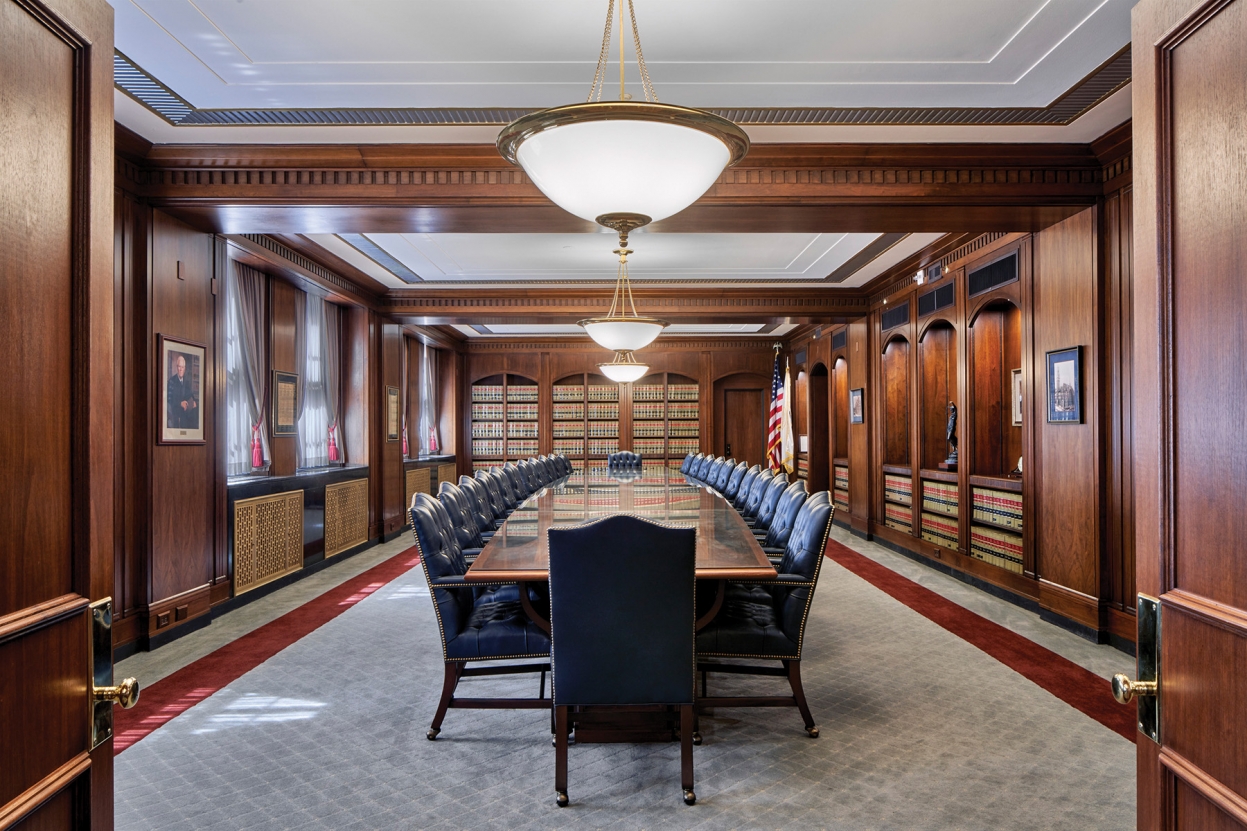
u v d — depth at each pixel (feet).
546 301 27.81
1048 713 10.34
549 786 8.23
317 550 21.58
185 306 15.11
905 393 26.22
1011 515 17.60
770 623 9.91
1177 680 3.67
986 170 13.87
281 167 13.52
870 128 12.76
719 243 20.79
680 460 41.60
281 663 12.76
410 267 23.54
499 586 11.71
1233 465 3.26
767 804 7.79
